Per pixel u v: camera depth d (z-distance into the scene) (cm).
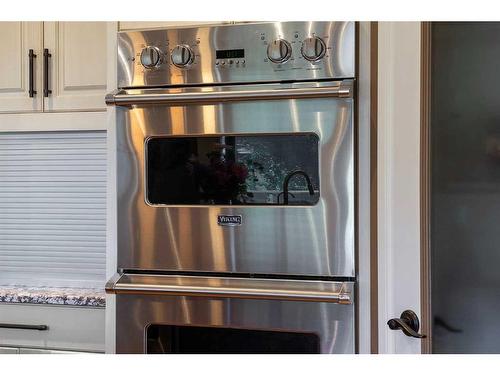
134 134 159
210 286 151
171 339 158
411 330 117
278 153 151
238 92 147
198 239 155
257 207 151
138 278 158
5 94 217
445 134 114
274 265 151
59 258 227
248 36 153
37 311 197
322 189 148
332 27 148
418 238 120
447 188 114
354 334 147
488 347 109
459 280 113
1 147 229
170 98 151
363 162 150
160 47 158
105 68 209
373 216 149
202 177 156
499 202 107
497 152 107
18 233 229
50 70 213
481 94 109
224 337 155
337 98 146
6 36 214
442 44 114
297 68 150
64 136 227
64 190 228
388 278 133
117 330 160
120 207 161
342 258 147
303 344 150
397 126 129
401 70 127
